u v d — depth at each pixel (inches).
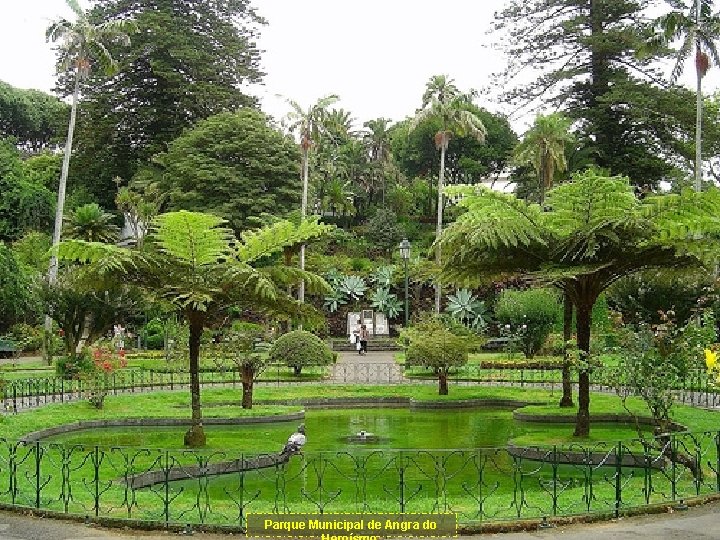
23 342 1330.0
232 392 842.8
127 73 1872.5
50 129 2726.4
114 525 310.5
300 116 1535.4
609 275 547.2
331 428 653.3
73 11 1310.3
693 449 461.1
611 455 458.9
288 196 1712.6
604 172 1170.6
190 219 458.6
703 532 295.9
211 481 431.8
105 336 1348.4
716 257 486.6
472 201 530.9
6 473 417.4
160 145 1876.2
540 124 1311.5
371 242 2143.2
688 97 1440.7
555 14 1595.7
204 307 463.8
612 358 787.4
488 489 406.6
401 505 319.9
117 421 641.6
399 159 2605.8
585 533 297.1
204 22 1932.8
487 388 875.4
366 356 1449.3
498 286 1670.8
